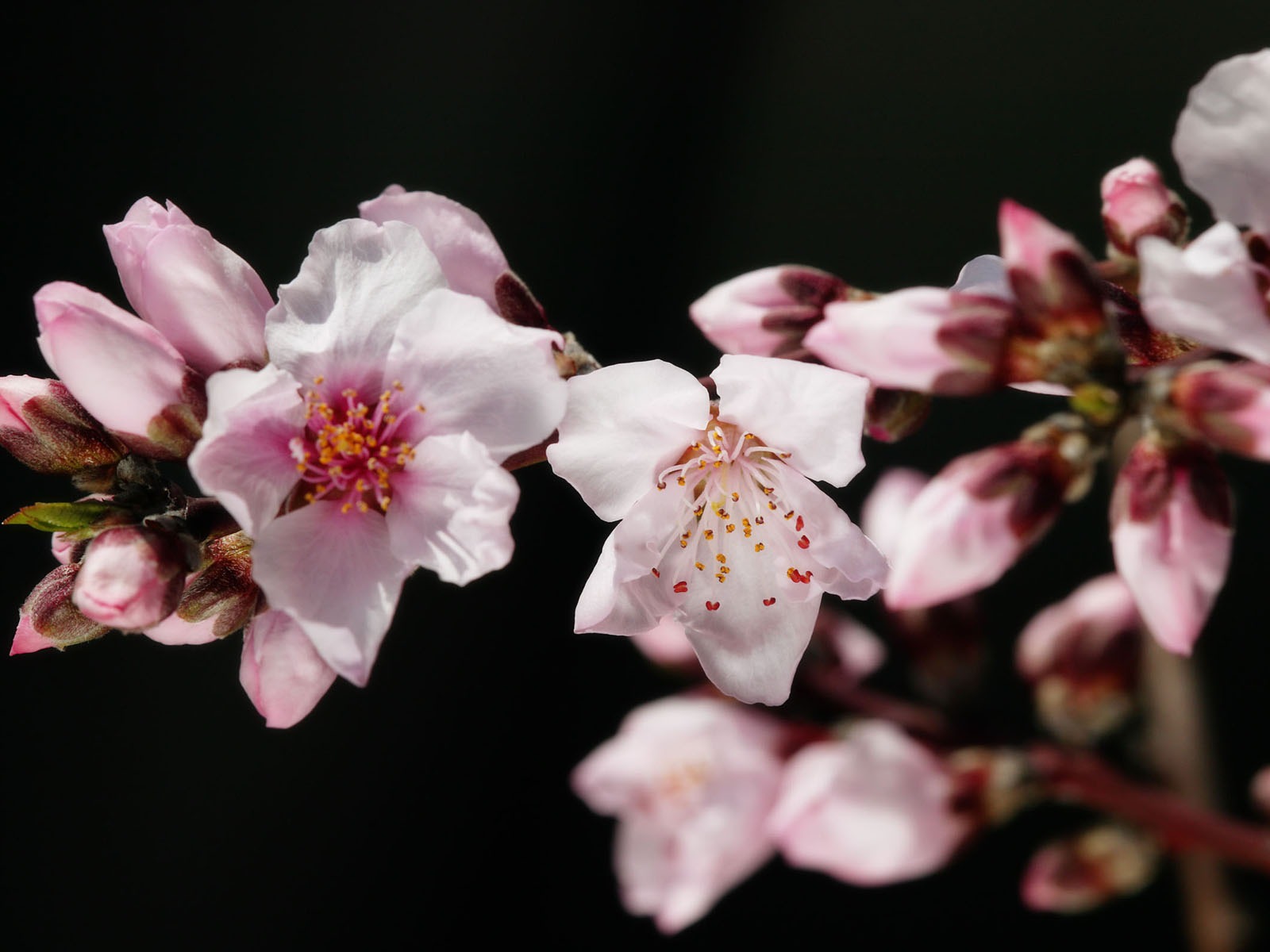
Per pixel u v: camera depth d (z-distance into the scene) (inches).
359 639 15.3
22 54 26.6
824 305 16.4
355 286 15.5
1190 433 15.6
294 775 27.1
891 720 18.1
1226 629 25.8
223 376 15.1
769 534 15.6
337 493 15.5
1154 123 27.2
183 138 27.3
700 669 18.7
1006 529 15.8
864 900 27.0
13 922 25.2
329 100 28.1
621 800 18.9
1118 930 25.6
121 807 26.1
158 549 15.3
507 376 15.4
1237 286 15.1
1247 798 25.0
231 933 26.4
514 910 27.7
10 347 25.7
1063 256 15.5
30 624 15.5
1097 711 18.0
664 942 27.5
